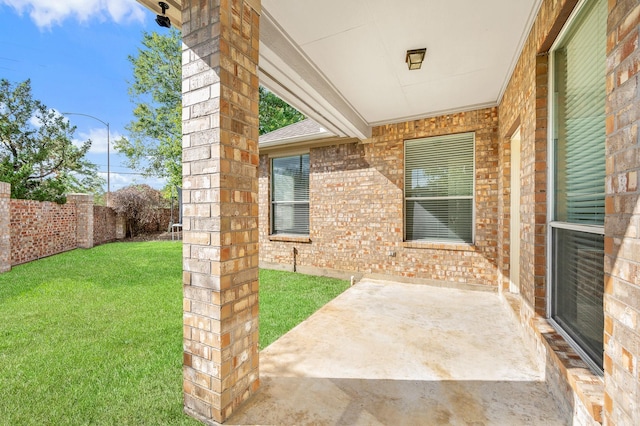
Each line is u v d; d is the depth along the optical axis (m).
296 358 2.70
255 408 2.01
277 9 2.62
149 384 2.32
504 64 3.55
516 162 4.30
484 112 4.92
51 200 9.64
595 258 1.89
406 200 5.71
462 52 3.30
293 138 6.31
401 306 4.17
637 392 1.16
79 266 7.11
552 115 2.52
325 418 1.91
